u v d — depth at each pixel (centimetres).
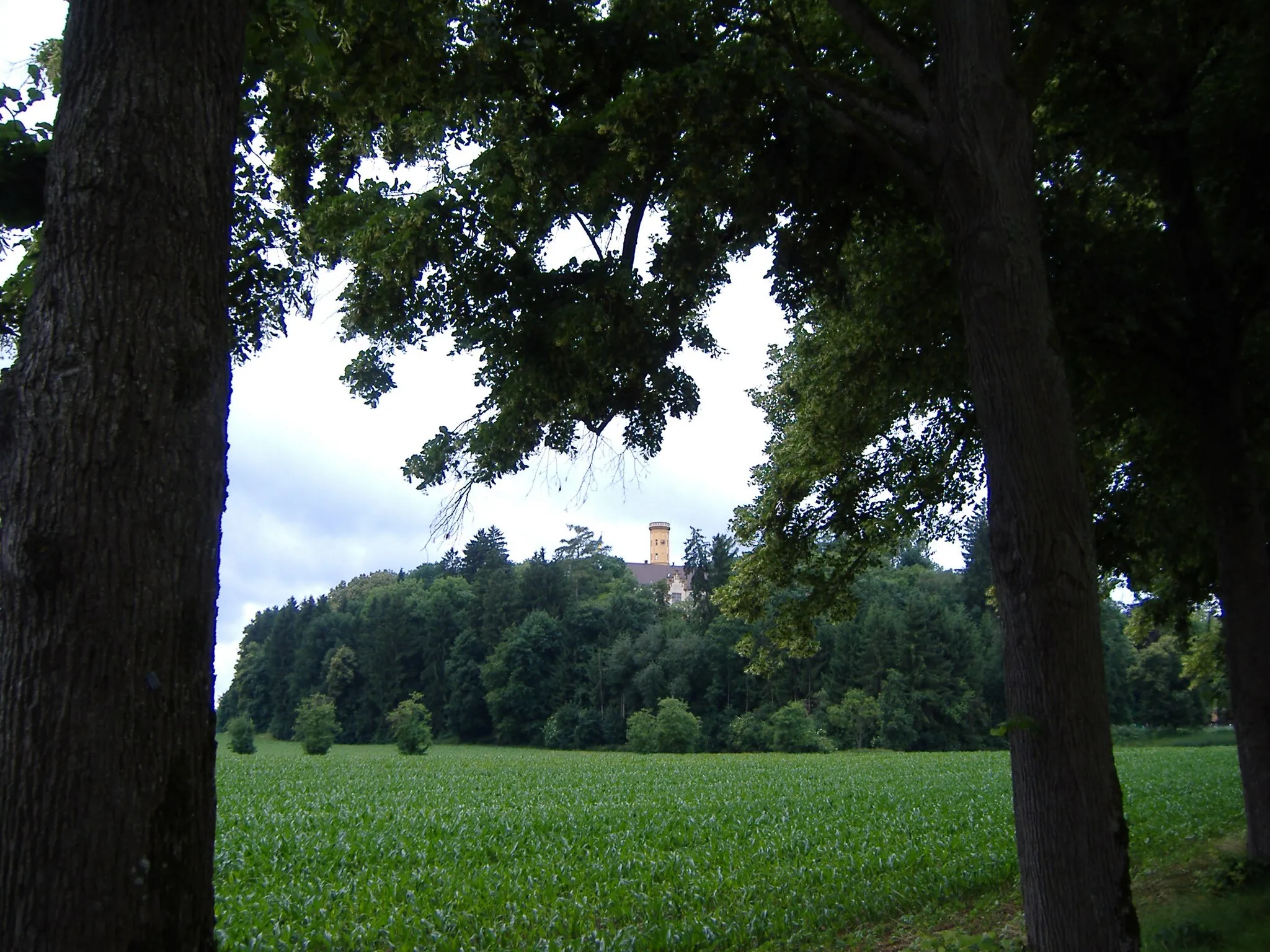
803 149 840
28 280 604
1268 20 919
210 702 346
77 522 316
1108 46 1007
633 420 1001
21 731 303
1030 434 638
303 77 709
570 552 10975
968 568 8738
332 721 7525
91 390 326
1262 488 1232
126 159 347
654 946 981
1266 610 983
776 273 974
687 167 862
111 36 357
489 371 945
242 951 956
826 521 1465
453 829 2036
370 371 977
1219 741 7238
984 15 705
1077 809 590
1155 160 1061
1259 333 1168
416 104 868
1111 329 952
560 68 890
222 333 372
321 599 11981
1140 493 1360
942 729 7344
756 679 7975
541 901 1209
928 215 983
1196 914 838
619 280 876
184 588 336
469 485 960
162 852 315
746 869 1416
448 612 10062
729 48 842
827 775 3894
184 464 342
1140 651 7725
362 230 856
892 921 1096
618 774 4209
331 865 1537
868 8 830
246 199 801
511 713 9000
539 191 904
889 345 1176
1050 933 587
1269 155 1010
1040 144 1080
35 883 293
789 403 1481
